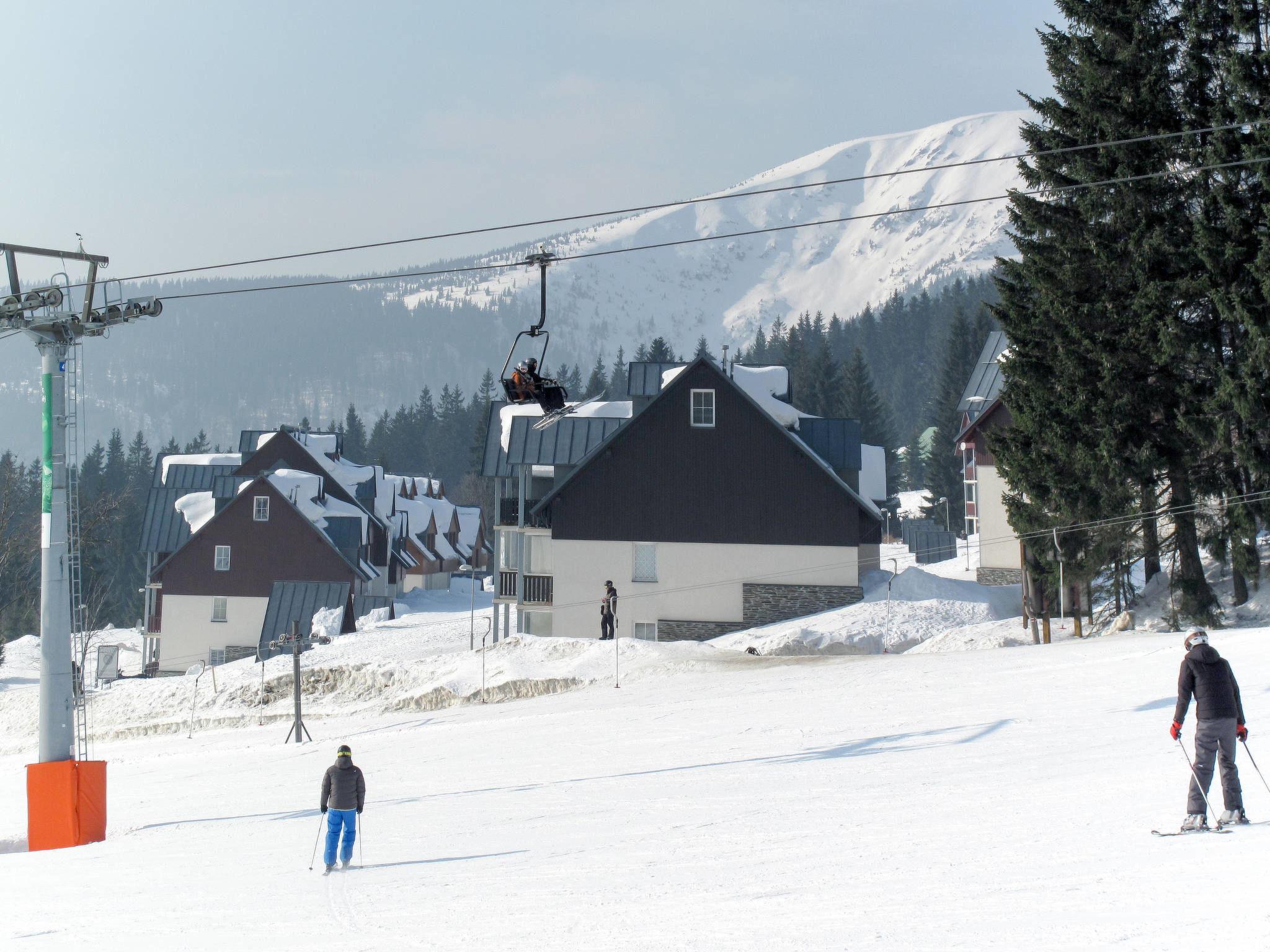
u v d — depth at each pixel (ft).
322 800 52.03
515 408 218.79
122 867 59.82
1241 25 123.75
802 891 37.78
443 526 406.82
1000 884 35.86
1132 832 41.68
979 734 71.31
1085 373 132.36
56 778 77.82
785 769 67.56
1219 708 41.22
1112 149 129.59
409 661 163.12
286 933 39.09
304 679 164.55
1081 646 115.85
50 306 83.97
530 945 33.71
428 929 37.45
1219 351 128.26
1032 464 136.36
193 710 165.17
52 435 84.28
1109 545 133.69
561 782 72.64
